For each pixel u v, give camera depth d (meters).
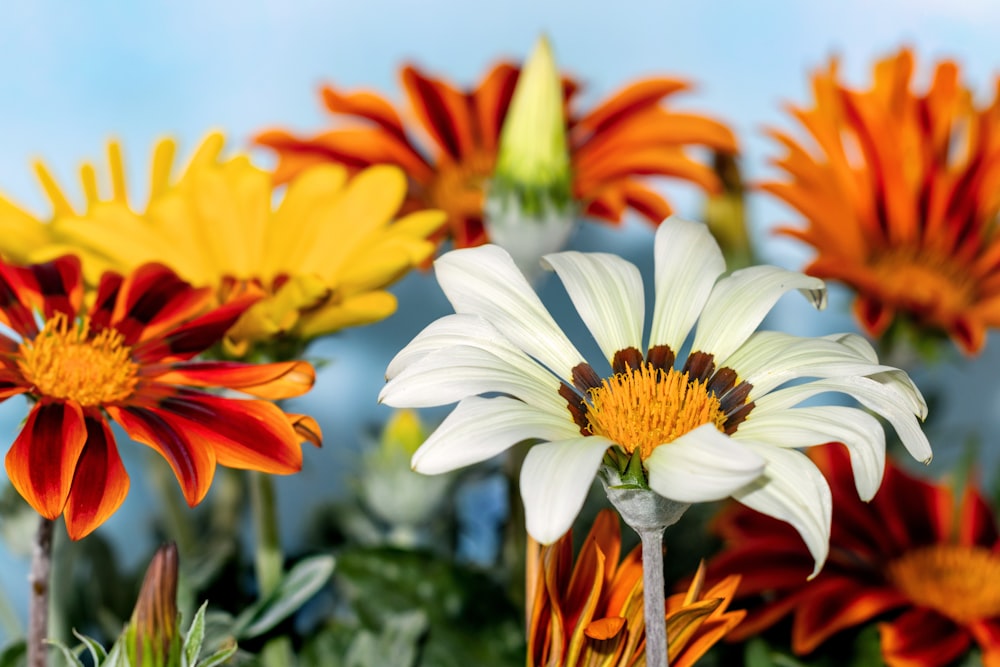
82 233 0.37
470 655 0.39
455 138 0.48
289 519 0.57
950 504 0.42
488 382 0.30
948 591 0.40
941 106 0.45
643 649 0.30
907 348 0.44
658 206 0.46
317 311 0.37
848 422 0.29
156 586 0.30
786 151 0.45
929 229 0.44
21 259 0.37
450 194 0.47
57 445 0.32
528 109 0.39
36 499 0.31
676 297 0.33
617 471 0.29
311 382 0.35
